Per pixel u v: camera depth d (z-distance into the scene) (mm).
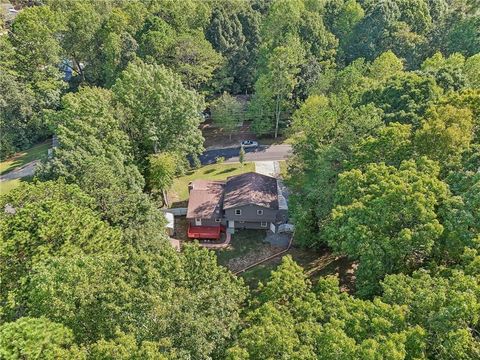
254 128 56406
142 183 36438
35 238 23000
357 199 25250
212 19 63781
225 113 55594
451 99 30328
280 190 44656
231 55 61656
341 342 15289
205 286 20359
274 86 53000
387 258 21500
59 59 65500
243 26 63875
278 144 56250
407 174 23500
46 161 32656
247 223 40656
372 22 57625
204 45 56594
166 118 40281
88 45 65062
